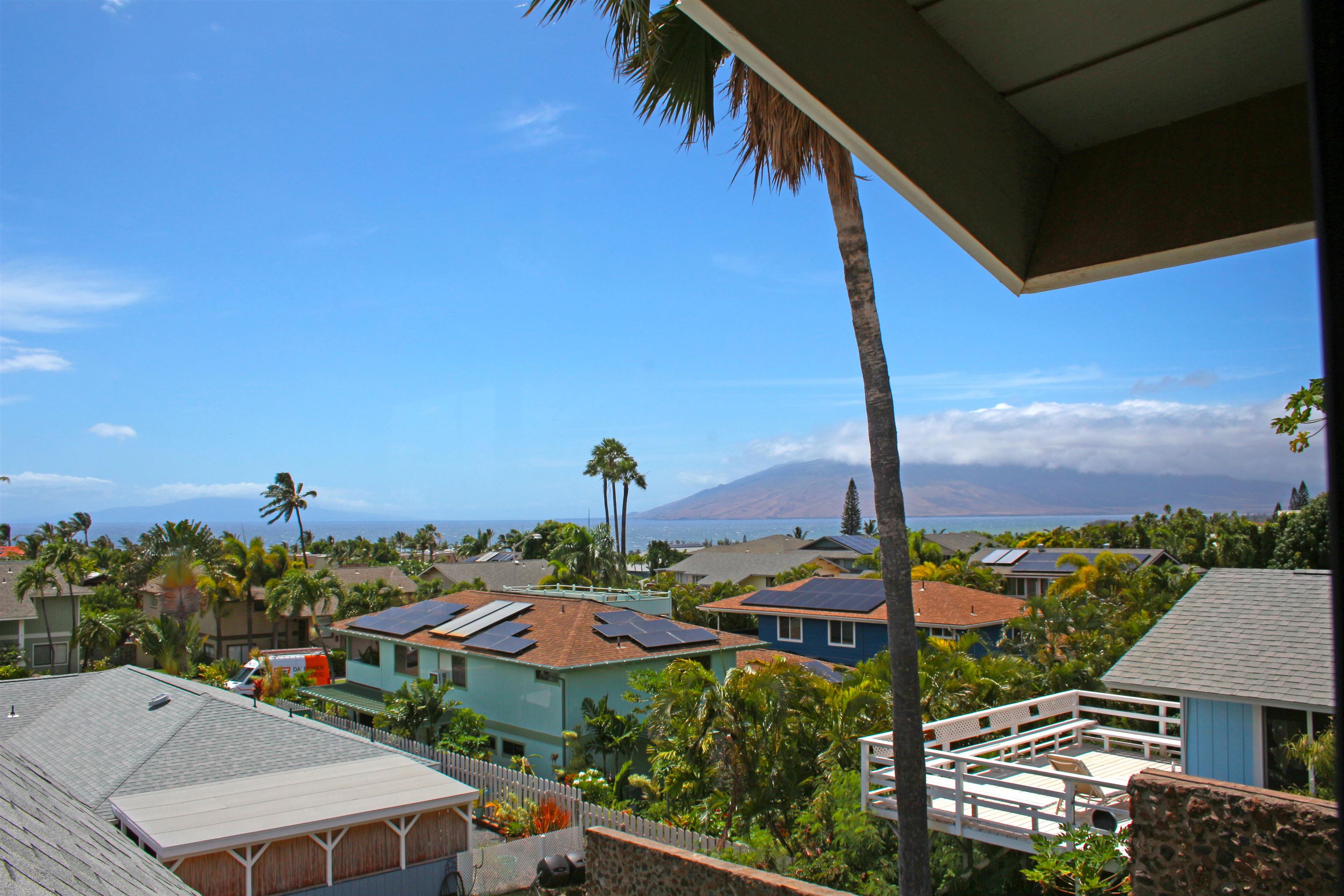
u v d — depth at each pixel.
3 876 2.70
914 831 9.54
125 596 58.34
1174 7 1.95
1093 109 2.31
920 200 2.08
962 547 87.31
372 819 15.66
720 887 8.58
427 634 29.31
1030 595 56.19
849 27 1.92
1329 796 11.58
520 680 24.59
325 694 30.83
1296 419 8.30
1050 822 11.81
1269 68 2.08
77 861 3.78
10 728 22.72
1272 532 52.50
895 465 9.78
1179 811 6.42
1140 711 20.56
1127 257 2.32
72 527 117.38
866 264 9.66
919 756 9.61
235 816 15.15
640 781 21.73
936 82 2.12
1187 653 14.09
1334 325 1.06
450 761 23.36
